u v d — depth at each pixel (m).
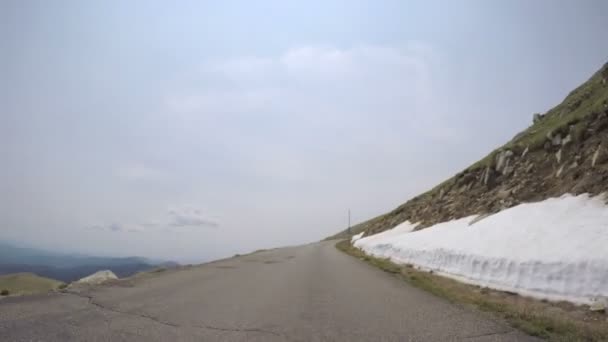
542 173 16.75
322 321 7.34
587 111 17.38
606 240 8.05
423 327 6.87
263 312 8.12
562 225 10.09
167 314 7.68
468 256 12.26
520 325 6.75
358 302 9.41
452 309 8.48
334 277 14.90
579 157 14.65
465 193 23.36
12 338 5.68
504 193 17.72
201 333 6.34
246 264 21.39
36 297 9.24
